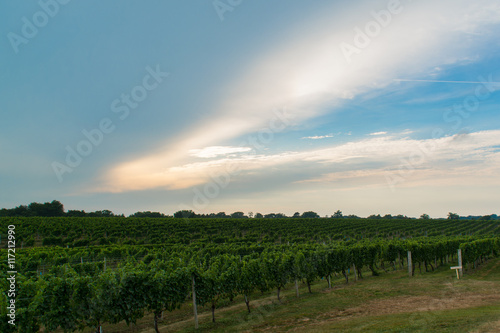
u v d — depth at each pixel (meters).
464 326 8.13
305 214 145.75
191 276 11.84
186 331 11.12
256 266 14.52
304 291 17.47
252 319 11.95
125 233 47.97
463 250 21.27
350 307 12.35
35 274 17.17
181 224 59.56
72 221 57.47
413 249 20.80
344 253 19.48
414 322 9.09
